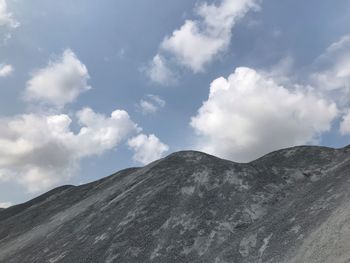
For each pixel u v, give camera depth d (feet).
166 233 132.26
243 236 121.08
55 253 144.36
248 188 153.17
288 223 114.21
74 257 132.98
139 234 134.31
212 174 167.22
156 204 152.97
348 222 87.92
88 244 140.26
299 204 124.67
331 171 144.56
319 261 81.76
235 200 145.69
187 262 116.26
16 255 163.73
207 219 136.36
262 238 114.42
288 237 105.50
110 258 124.26
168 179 175.32
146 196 163.32
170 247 124.26
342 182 121.70
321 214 106.42
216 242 123.54
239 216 135.03
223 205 143.74
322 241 88.89
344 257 76.48
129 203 164.45
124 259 122.11
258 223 127.13
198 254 119.44
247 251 111.55
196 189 158.10
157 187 169.78
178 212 143.84
